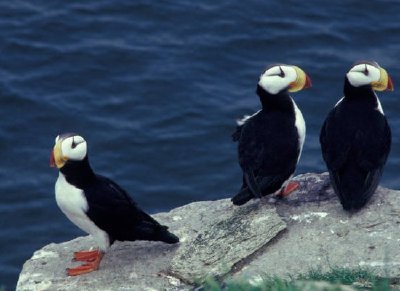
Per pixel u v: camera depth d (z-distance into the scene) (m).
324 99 22.02
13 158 20.69
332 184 12.43
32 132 21.23
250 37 23.72
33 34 23.58
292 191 13.27
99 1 24.61
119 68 22.78
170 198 19.89
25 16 24.05
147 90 22.23
